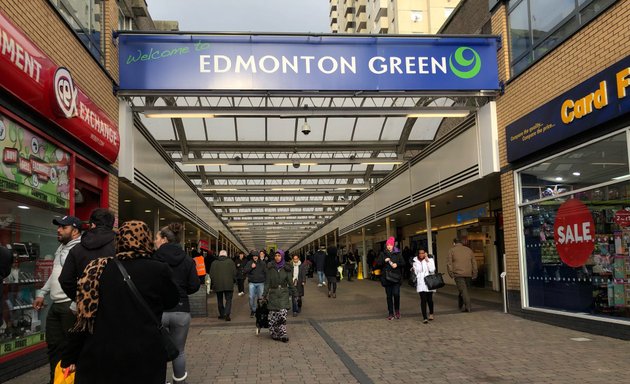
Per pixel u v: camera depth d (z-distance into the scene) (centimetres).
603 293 842
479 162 1247
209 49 1106
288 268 909
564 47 925
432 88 1146
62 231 519
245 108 1203
